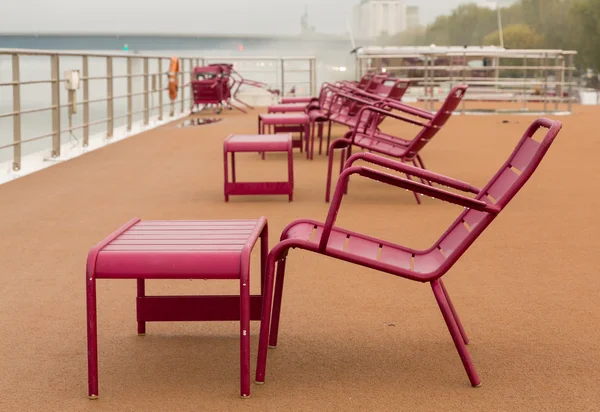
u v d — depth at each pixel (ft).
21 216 19.03
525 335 10.47
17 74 26.94
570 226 17.49
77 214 19.27
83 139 35.47
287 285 12.89
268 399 8.41
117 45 229.45
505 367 9.34
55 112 30.86
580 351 9.86
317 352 9.87
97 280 13.26
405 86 30.01
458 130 44.96
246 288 8.29
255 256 14.52
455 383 8.86
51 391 8.66
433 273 8.90
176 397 8.46
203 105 66.90
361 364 9.45
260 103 72.38
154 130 45.32
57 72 30.63
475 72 61.31
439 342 10.21
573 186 23.53
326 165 29.09
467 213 10.21
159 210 19.75
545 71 59.62
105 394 8.56
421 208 19.93
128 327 10.84
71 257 14.87
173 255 8.29
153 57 50.39
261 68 73.67
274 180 25.16
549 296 12.22
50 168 28.19
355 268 13.93
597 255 14.80
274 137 21.68
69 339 10.37
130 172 27.12
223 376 9.06
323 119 31.17
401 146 22.54
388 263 9.00
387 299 12.10
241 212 19.33
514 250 15.26
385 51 62.95
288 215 18.88
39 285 12.97
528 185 23.80
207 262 8.26
